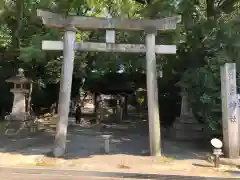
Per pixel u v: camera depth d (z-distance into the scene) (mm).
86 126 20328
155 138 10188
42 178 7941
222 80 10172
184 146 12266
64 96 10109
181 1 13047
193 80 12039
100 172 8211
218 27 12094
